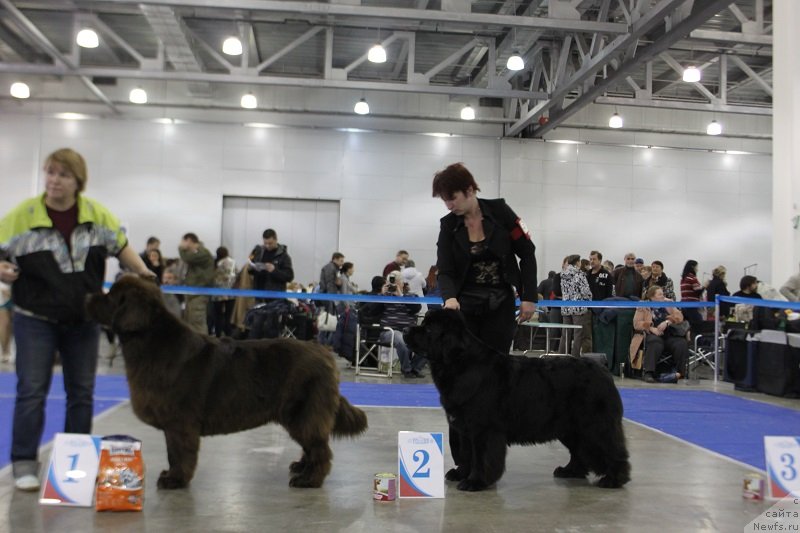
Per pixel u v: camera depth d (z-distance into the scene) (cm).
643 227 1806
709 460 507
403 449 394
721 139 1834
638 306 1031
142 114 1678
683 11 1027
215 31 1442
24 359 379
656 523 352
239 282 1172
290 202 1730
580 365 427
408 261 1429
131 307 356
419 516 353
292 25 1401
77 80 1653
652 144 1814
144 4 998
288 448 508
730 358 1017
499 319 437
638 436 602
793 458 407
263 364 393
